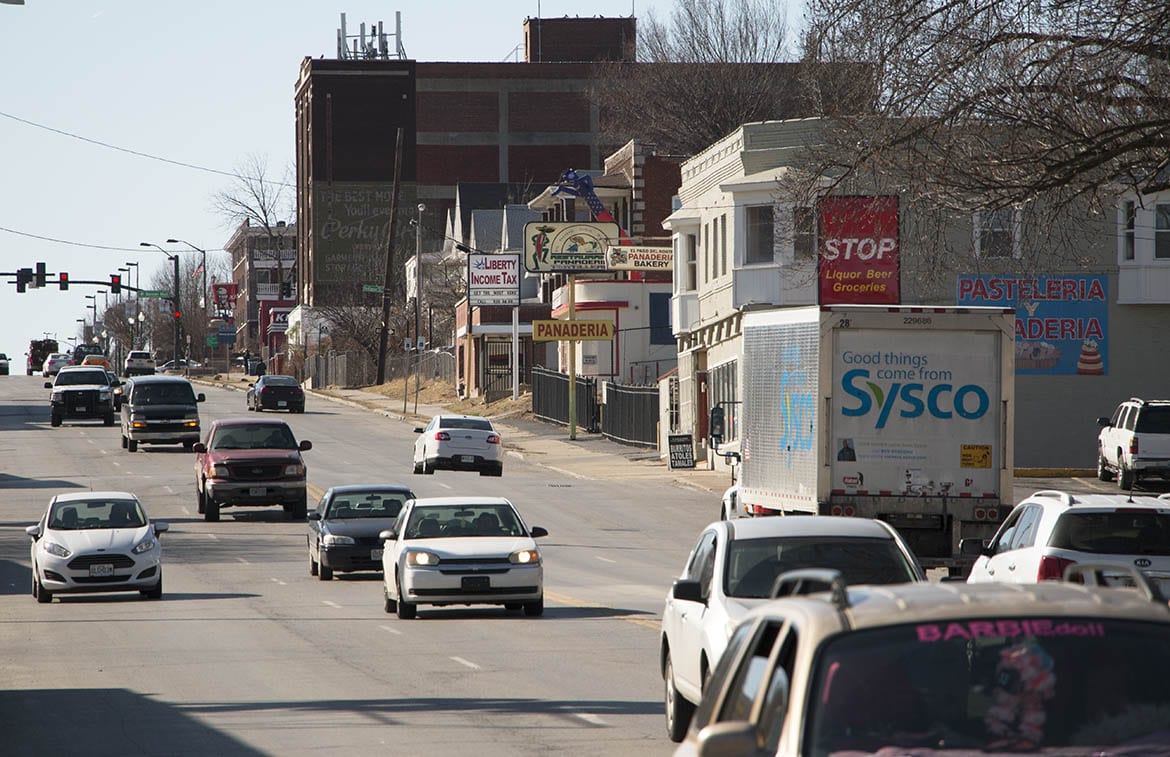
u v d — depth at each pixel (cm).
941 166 7131
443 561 6512
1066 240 9750
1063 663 1614
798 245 12625
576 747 3609
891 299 12481
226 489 11762
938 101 7094
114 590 7606
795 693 1597
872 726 1564
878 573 3684
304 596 7762
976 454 6556
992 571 5072
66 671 5125
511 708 4206
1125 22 6744
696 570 3988
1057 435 12938
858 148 7650
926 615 1652
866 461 6538
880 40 7169
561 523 11125
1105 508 4638
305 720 4050
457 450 14375
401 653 5475
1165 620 1648
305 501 12056
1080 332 12875
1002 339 6550
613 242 18500
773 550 3706
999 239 12500
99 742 3781
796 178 8719
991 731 1569
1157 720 1573
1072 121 6962
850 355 6531
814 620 1653
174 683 4816
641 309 19688
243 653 5541
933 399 6544
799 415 6725
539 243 18400
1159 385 12888
